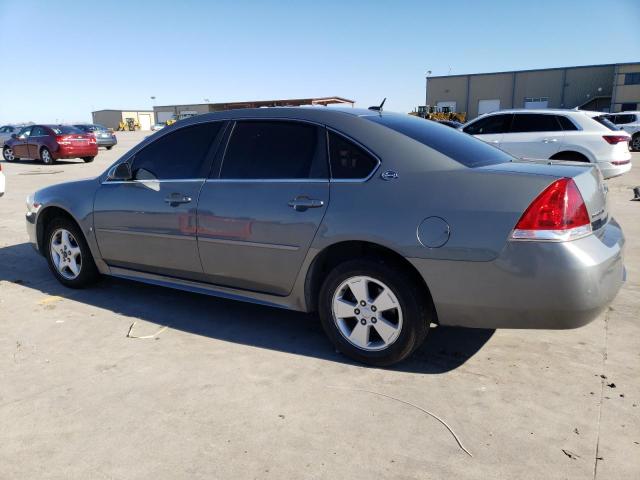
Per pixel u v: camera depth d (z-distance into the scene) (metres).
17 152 19.62
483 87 57.31
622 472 2.33
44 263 5.79
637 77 48.56
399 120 3.58
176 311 4.29
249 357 3.46
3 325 4.02
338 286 3.33
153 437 2.60
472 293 2.92
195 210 3.79
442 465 2.38
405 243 3.01
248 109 3.83
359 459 2.43
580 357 3.41
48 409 2.85
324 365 3.34
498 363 3.34
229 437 2.60
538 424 2.68
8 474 2.35
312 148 3.45
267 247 3.50
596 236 2.95
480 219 2.86
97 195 4.41
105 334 3.84
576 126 9.79
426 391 3.01
